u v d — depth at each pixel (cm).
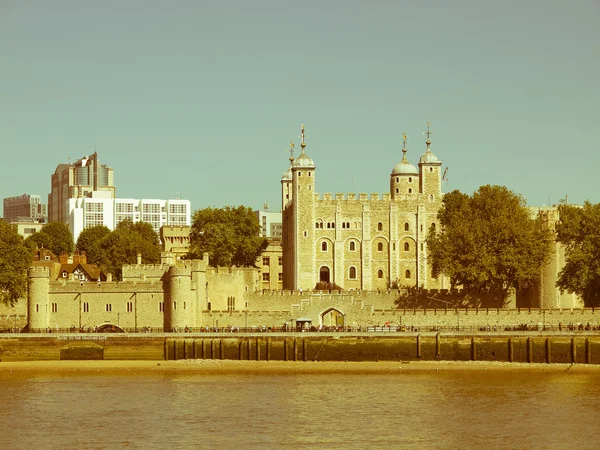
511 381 12706
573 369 13638
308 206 18950
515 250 15600
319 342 14262
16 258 15825
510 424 10250
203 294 15850
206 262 16238
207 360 14288
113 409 11056
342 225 19000
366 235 19000
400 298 16438
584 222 15700
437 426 10169
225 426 10206
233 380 12912
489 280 15825
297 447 9381
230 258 19712
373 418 10525
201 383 12688
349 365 13925
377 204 19125
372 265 19000
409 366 13862
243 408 11056
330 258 18938
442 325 15438
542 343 14038
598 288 15262
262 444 9488
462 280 15925
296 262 18888
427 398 11556
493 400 11419
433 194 19388
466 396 11662
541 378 12925
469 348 14200
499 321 15400
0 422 10481
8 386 12562
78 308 15750
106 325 15700
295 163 19100
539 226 16200
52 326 15750
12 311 16250
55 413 10869
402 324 15575
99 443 9600
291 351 14262
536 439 9681
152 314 15625
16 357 14500
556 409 10925
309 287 18838
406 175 19938
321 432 9938
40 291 15700
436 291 16462
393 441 9600
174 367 13925
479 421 10381
